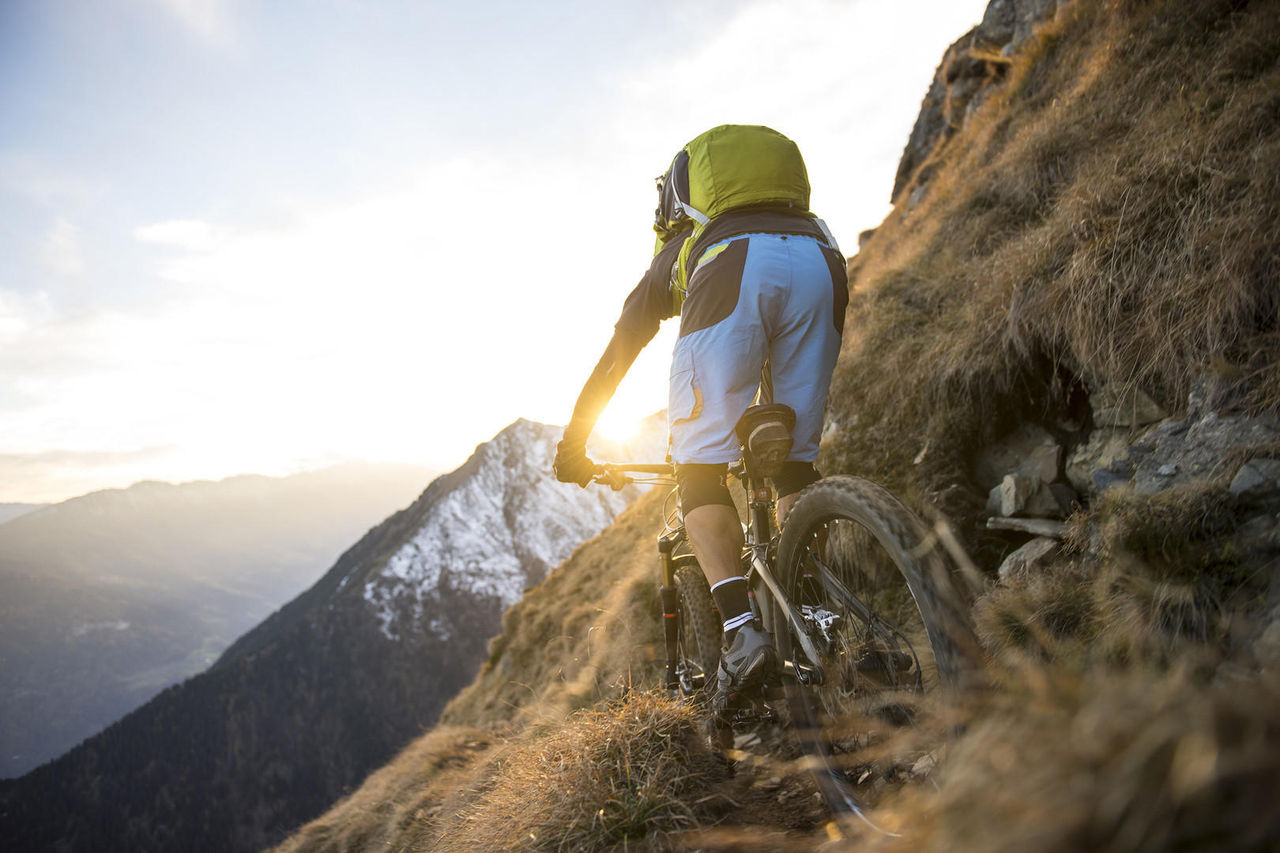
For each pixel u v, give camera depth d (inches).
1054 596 88.1
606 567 458.0
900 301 217.2
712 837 84.1
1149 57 214.4
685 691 105.9
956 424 154.7
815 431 91.2
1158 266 119.2
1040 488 131.3
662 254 98.5
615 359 101.9
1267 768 21.7
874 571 120.9
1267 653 59.5
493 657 512.7
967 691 50.1
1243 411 94.0
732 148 91.2
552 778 97.3
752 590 90.4
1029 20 458.9
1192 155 127.3
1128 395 121.3
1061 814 25.6
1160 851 23.2
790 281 85.3
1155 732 24.7
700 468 90.6
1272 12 164.4
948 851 31.1
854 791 73.5
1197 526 79.7
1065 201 162.6
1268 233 101.8
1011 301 148.9
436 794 211.6
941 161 490.6
